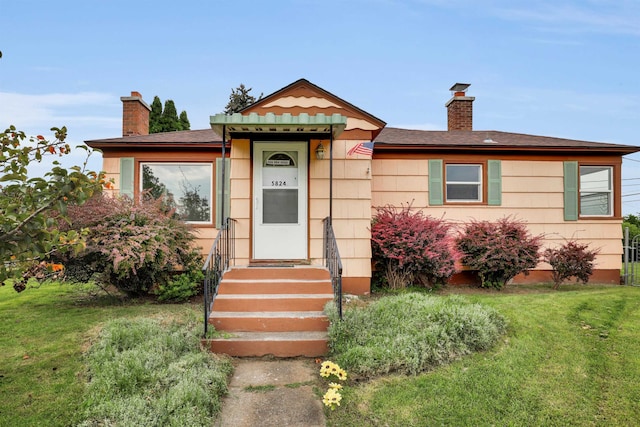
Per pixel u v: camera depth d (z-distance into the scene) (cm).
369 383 393
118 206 677
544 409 337
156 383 357
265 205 715
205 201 867
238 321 520
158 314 569
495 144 899
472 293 786
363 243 727
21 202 268
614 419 322
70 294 735
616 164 936
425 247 752
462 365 414
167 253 646
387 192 896
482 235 820
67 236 293
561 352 434
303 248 714
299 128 657
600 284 920
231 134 707
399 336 448
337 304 546
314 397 383
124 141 841
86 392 341
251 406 366
